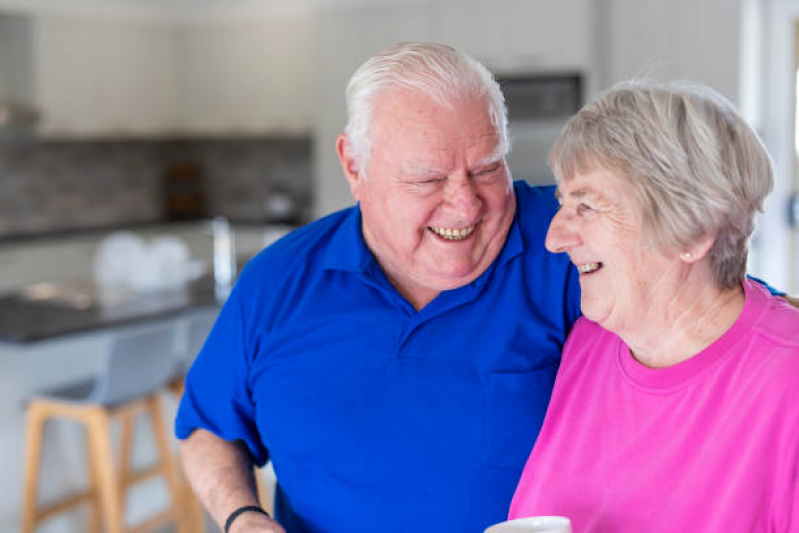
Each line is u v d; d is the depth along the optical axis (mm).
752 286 1158
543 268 1447
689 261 1090
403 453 1421
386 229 1349
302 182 7188
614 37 5199
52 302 3699
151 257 3916
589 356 1299
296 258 1525
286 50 6574
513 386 1407
